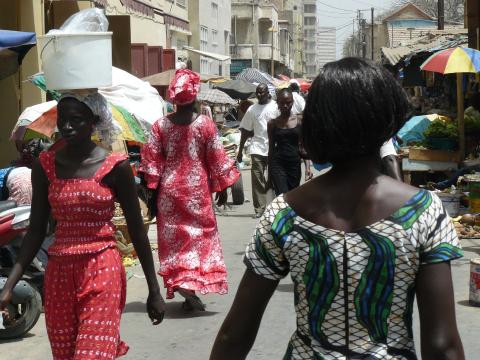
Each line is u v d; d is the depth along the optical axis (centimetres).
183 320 646
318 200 212
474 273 666
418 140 1482
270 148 802
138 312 672
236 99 3331
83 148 380
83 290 370
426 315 206
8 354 564
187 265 639
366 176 213
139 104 1098
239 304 221
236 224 1177
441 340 204
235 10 7031
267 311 655
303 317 212
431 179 1416
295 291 215
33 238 389
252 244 219
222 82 3131
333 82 211
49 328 379
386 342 206
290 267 213
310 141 215
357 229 207
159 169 649
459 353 205
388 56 2244
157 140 648
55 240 380
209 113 2531
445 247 206
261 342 573
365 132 209
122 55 1627
